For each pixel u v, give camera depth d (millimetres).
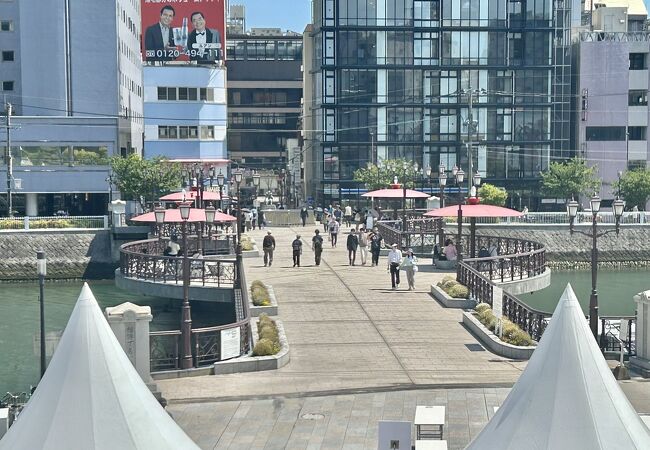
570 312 13242
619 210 30281
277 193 120750
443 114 85250
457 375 23312
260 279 38781
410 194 54938
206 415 20141
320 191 85625
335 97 84375
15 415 18781
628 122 86688
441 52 84688
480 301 32312
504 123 85500
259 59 135625
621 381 22891
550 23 85375
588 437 12211
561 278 62094
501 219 67062
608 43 86125
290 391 21984
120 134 76688
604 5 100625
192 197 51969
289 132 135125
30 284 60250
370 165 77812
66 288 58125
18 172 72875
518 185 85688
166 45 84312
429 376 23234
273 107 135000
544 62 85562
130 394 12875
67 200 76438
